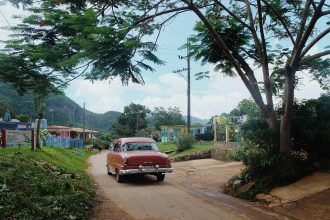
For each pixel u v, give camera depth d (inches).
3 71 340.8
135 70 319.9
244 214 365.4
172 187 548.7
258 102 471.8
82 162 1041.5
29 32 339.6
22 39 341.4
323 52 448.8
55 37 343.0
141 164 579.5
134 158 578.9
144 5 385.7
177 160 1015.0
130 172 574.9
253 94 471.8
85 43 298.2
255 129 494.9
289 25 526.0
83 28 313.4
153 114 3417.8
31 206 311.7
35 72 343.6
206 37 491.8
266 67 473.1
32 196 346.9
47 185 393.1
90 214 357.4
